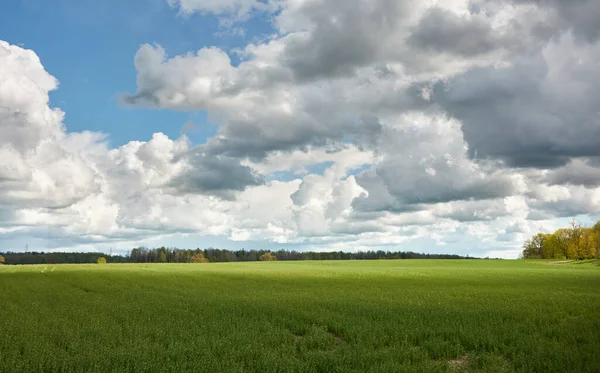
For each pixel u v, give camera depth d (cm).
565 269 8944
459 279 5400
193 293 3478
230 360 1206
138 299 2966
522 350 1358
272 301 2800
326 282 4872
